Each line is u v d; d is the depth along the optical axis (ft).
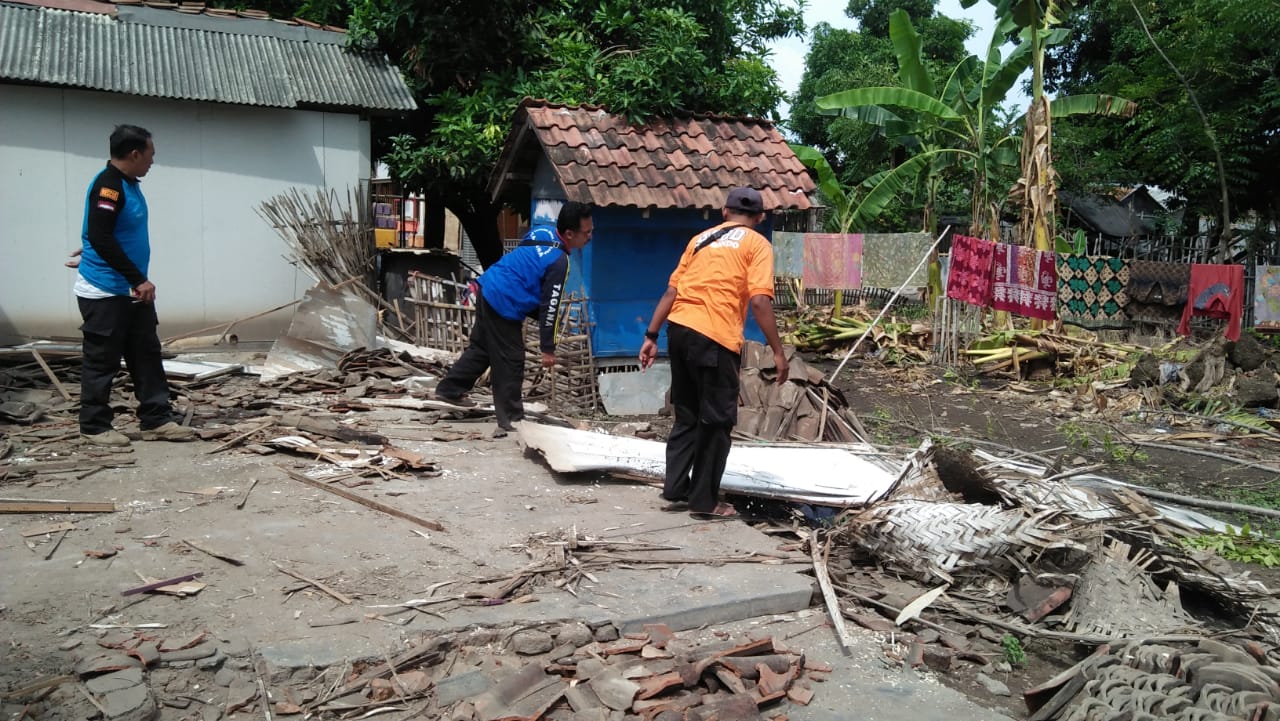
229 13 38.09
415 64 42.75
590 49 39.81
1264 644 12.43
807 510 16.97
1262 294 37.88
